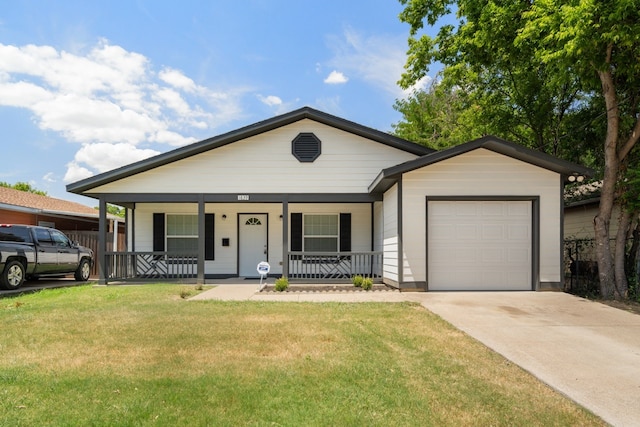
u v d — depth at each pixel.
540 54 9.52
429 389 4.04
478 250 10.45
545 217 10.33
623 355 5.22
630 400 3.85
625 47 9.07
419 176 10.35
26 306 8.52
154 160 12.38
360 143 12.74
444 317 7.32
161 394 3.81
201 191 12.64
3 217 15.84
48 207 18.39
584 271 12.20
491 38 11.68
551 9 8.70
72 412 3.44
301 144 12.72
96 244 16.52
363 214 14.73
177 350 5.20
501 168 10.37
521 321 7.05
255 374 4.34
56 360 4.79
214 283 12.79
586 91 12.12
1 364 4.64
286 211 12.55
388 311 7.80
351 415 3.43
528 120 14.18
